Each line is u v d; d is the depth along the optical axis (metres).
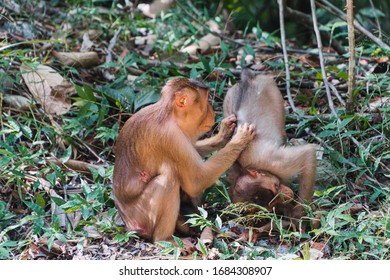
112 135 12.77
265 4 20.42
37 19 17.42
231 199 11.69
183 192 11.54
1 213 11.12
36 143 12.28
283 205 11.38
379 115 13.36
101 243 10.85
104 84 15.06
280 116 11.82
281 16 14.73
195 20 17.41
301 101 14.24
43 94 13.79
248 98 11.87
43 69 14.22
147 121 10.87
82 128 13.46
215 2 20.91
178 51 16.53
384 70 15.18
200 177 10.81
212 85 14.59
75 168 12.66
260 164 11.29
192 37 16.92
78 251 10.56
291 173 11.21
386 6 19.22
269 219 11.32
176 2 17.78
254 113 11.67
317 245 10.52
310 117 13.40
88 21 17.77
